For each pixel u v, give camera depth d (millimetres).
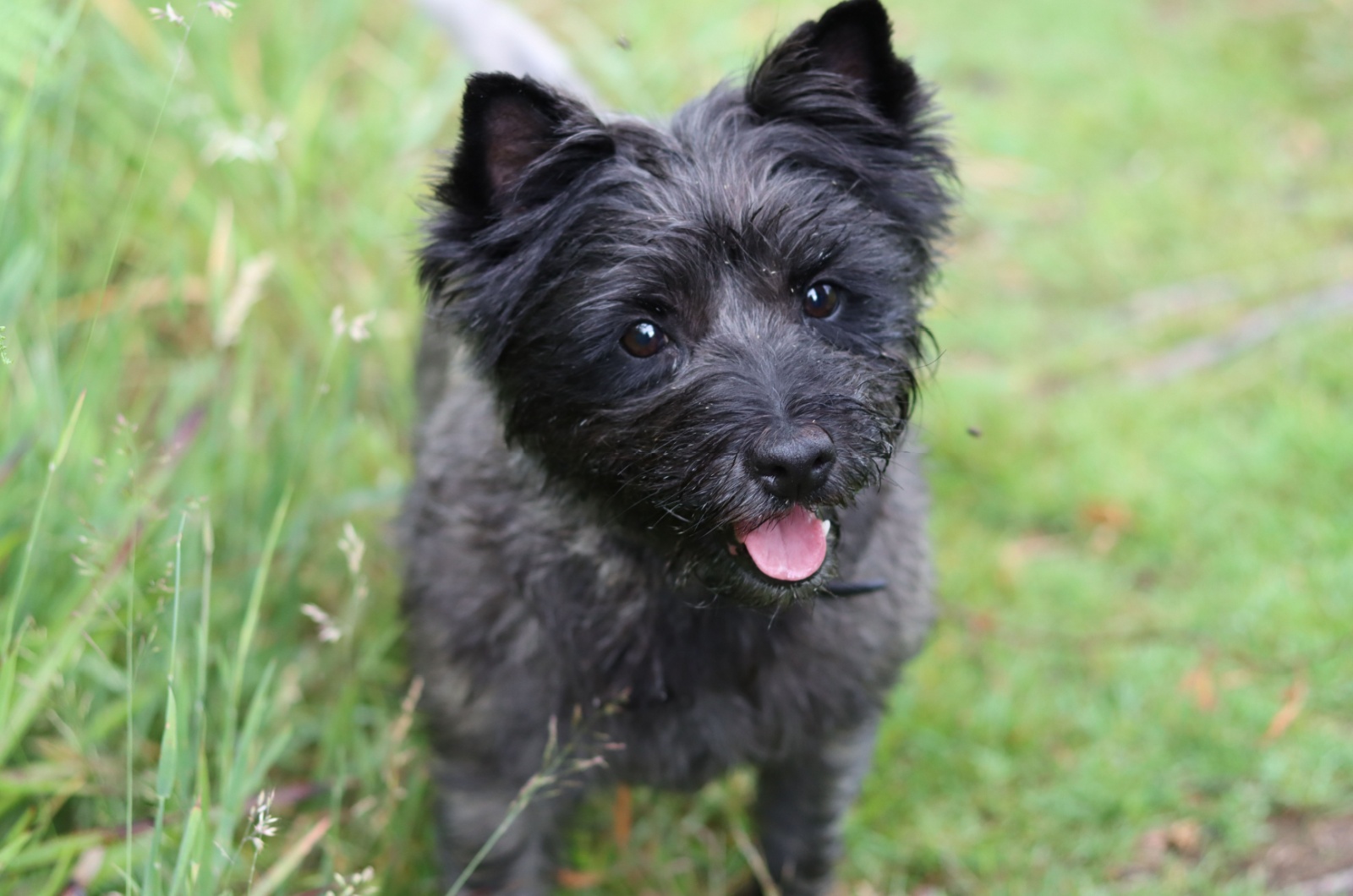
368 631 3863
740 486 2525
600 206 2768
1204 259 5777
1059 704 3895
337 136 5215
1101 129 6730
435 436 3307
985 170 6363
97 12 4422
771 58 2961
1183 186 6270
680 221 2672
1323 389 4902
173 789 2682
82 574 2943
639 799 3652
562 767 3021
